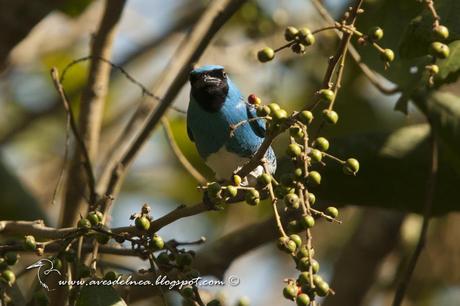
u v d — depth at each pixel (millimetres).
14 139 16484
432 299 15008
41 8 11008
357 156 10117
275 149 13930
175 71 11648
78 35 16188
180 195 16391
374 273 13086
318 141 6875
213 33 10523
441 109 9977
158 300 12164
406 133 10250
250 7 13422
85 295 6957
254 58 13148
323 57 14023
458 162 9984
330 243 15750
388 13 10109
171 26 15664
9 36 10953
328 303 13055
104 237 7246
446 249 14609
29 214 12164
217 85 10406
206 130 10578
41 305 7188
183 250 7430
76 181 10602
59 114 16297
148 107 11258
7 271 7148
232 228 15133
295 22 13570
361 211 15539
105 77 10898
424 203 10102
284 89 15031
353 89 15023
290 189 6867
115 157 10914
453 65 8430
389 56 6930
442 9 7859
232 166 10828
